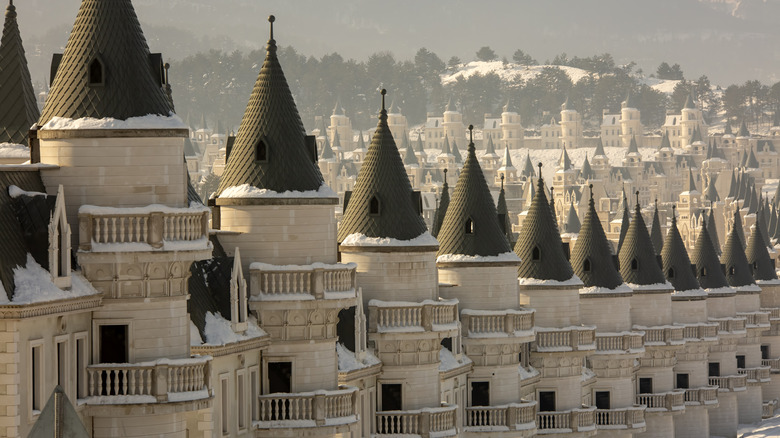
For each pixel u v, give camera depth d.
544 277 187.38
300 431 120.19
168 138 101.19
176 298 101.12
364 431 138.38
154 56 102.56
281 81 124.38
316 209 123.06
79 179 99.62
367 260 142.38
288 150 123.06
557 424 185.50
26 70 123.25
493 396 164.25
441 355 154.62
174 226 100.50
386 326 140.75
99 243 97.94
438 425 143.50
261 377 121.94
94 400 96.75
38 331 89.69
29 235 91.62
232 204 121.88
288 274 120.88
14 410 86.06
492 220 165.12
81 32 101.44
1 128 119.44
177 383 98.88
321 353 123.56
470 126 165.75
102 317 98.56
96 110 99.81
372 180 143.88
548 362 187.25
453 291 163.00
